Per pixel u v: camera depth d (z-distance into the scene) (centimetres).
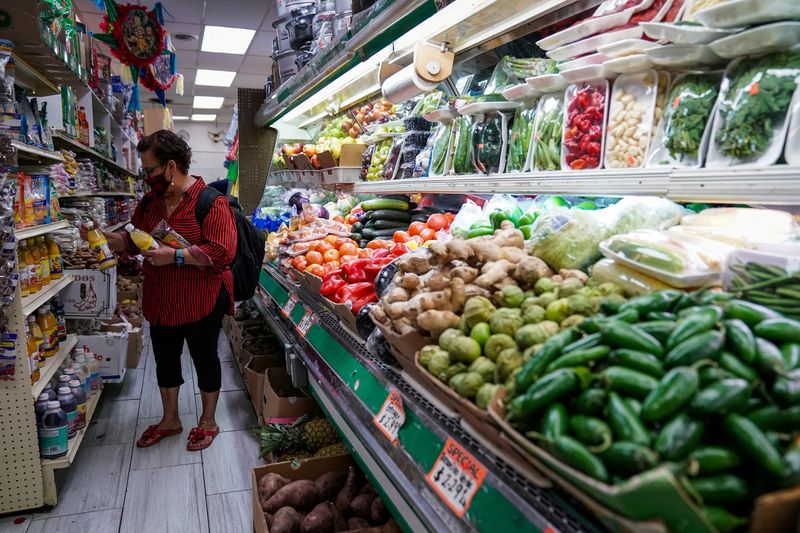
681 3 135
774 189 107
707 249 112
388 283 179
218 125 1947
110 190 610
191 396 388
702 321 84
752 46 113
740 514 69
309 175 432
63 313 351
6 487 244
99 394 355
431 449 122
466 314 120
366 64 305
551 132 173
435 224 235
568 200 201
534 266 126
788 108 108
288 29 429
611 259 122
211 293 298
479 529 99
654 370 82
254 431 292
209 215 283
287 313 278
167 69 589
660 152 136
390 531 177
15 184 235
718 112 121
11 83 220
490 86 215
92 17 830
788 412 71
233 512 250
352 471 210
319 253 265
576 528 83
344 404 177
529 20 213
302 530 187
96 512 249
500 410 94
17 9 257
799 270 93
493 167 205
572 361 89
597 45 151
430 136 273
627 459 72
